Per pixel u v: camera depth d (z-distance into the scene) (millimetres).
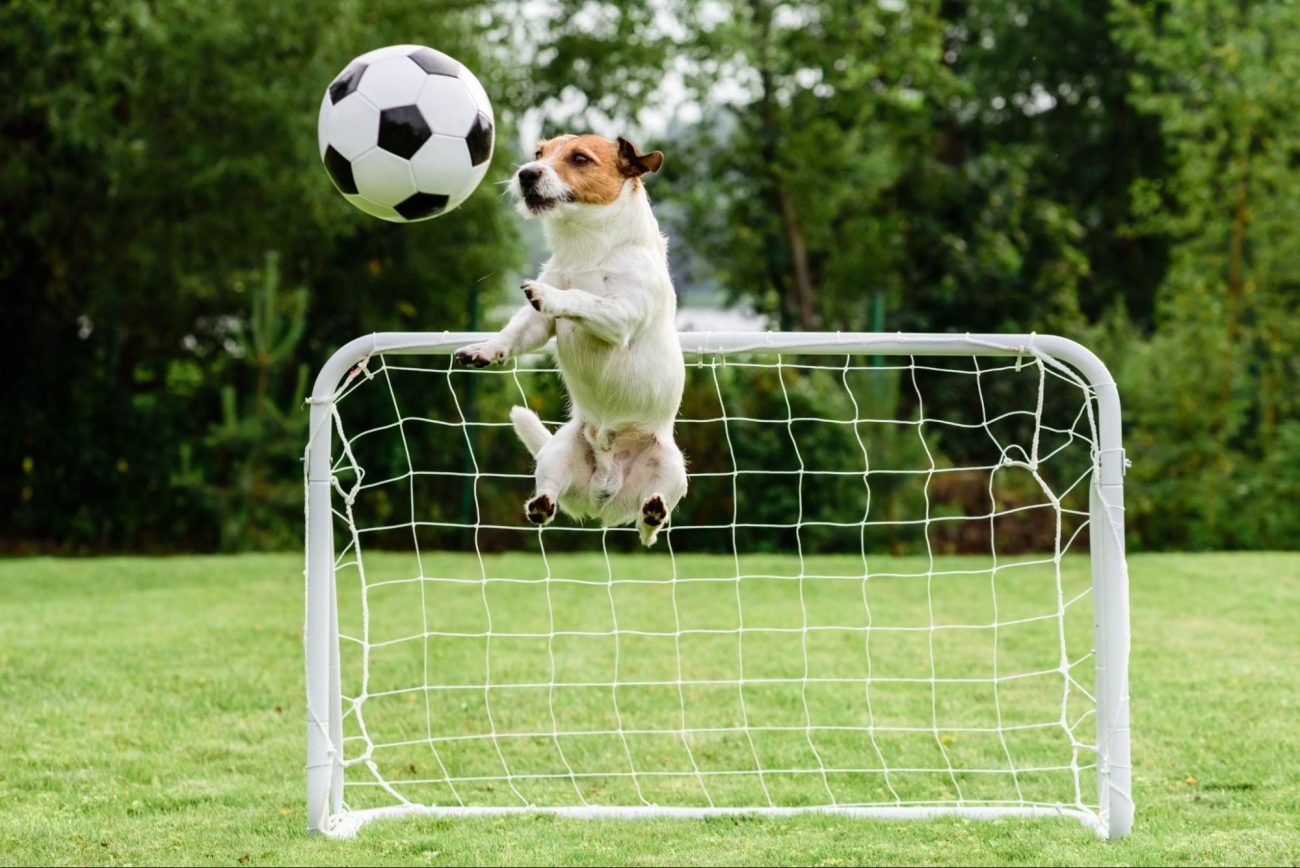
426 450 14000
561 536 14000
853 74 20531
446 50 16734
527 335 4461
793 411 13953
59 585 11141
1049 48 24266
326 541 4871
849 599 10688
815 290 23031
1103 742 4840
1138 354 14648
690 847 4469
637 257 4484
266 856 4379
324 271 16375
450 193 4758
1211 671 7641
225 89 13586
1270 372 14500
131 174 13516
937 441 14539
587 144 4445
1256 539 13922
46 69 13320
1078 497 14469
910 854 4340
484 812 5031
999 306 20266
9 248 14227
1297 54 14453
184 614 9719
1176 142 15445
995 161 21875
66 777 5543
